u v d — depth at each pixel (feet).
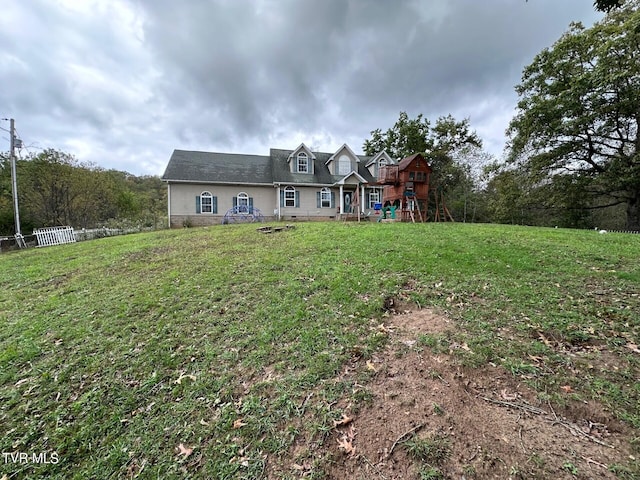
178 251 25.12
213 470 5.96
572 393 7.12
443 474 5.42
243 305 13.43
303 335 10.59
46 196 59.16
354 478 5.56
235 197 60.29
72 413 7.72
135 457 6.40
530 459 5.51
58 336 11.57
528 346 9.10
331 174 67.15
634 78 41.93
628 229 51.72
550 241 23.08
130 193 85.71
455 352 8.95
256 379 8.57
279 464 5.99
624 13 42.78
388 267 17.17
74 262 23.47
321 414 7.07
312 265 18.51
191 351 10.16
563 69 48.57
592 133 49.47
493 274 15.38
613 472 5.20
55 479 6.03
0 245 37.50
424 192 47.32
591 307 11.31
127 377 9.02
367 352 9.37
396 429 6.45
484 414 6.64
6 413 7.82
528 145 55.93
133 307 13.84
